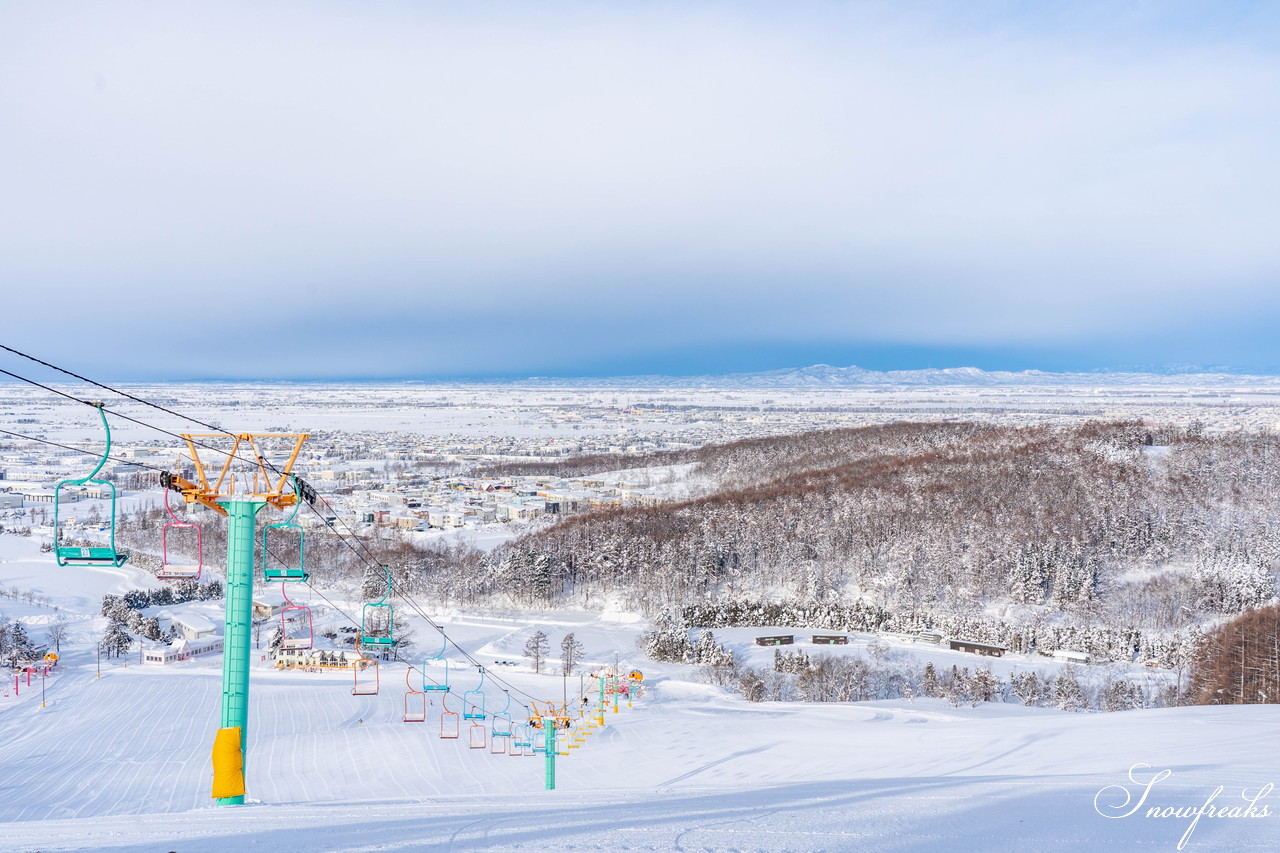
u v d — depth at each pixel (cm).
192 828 1900
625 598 15712
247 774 7400
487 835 1772
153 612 15275
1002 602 14575
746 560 16588
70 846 1716
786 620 14238
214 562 18425
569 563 17075
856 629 13900
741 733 7819
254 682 11325
